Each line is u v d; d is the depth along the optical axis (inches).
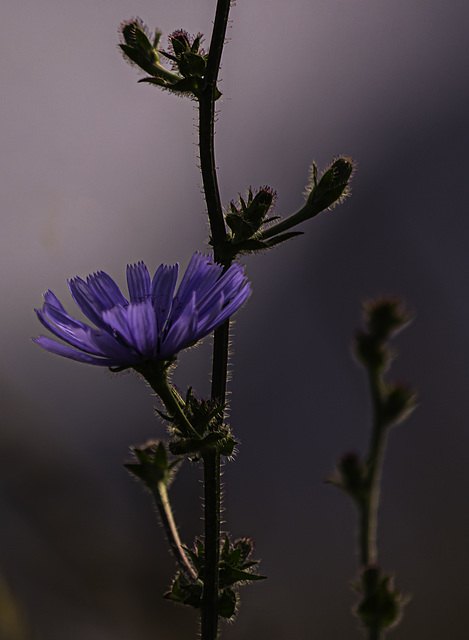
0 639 18.5
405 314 18.9
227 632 25.9
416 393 18.7
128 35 17.3
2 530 21.8
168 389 16.4
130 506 26.6
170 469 17.4
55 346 16.2
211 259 16.7
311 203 17.1
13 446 22.8
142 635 22.4
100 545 23.0
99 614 21.9
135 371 16.5
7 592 18.8
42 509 22.6
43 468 23.1
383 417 18.6
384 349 18.8
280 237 17.0
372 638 17.6
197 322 16.2
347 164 17.2
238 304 16.3
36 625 21.2
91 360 16.3
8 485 22.5
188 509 29.5
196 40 17.1
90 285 16.8
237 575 16.6
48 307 16.5
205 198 16.9
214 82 16.9
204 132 16.9
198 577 16.7
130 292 16.8
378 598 17.6
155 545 25.1
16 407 23.5
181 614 22.7
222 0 16.9
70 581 22.2
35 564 21.8
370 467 18.5
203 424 16.4
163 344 16.3
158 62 17.3
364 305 19.0
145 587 23.2
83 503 23.5
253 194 17.1
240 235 16.8
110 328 16.7
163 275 16.7
